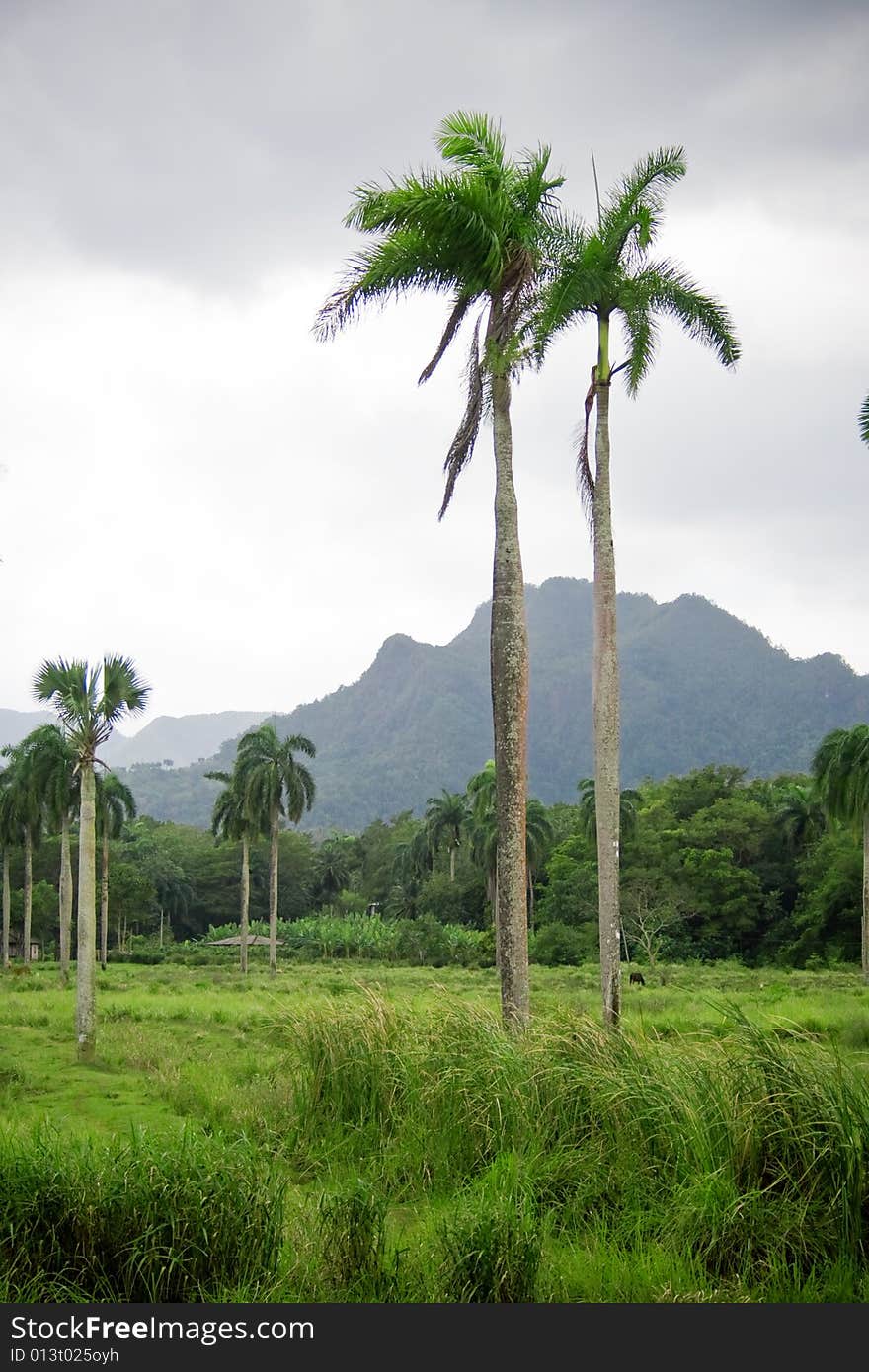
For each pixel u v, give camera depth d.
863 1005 27.23
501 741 14.02
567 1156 8.38
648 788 94.00
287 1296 6.36
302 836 108.44
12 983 41.41
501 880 13.67
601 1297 6.56
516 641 14.19
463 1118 9.26
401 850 102.25
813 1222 7.16
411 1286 6.55
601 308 14.98
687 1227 7.25
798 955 63.25
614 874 13.78
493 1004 17.36
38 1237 6.50
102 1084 14.49
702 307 14.70
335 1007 12.04
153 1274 6.35
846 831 64.06
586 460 15.60
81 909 17.38
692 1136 7.89
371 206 14.11
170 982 44.75
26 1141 8.00
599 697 14.29
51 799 40.00
